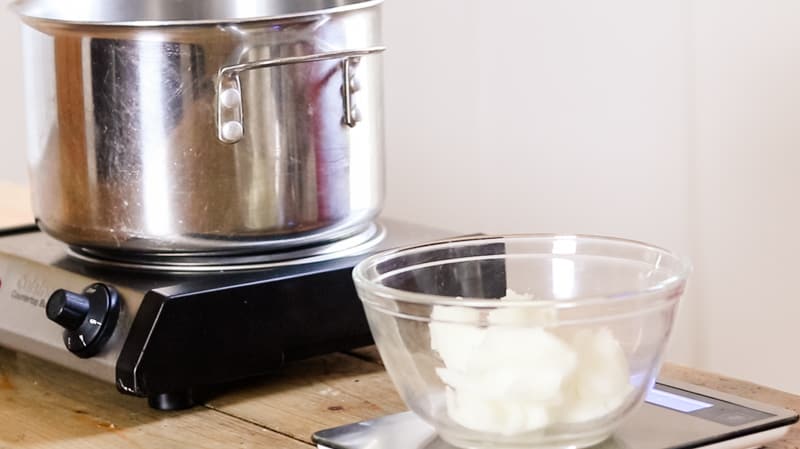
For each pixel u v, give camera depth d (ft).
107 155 2.89
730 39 4.46
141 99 2.83
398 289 2.53
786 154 4.38
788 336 4.51
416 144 5.70
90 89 2.87
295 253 3.11
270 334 2.89
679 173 4.72
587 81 4.95
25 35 3.07
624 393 2.21
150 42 2.79
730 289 4.67
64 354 2.92
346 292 3.01
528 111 5.19
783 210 4.42
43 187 3.07
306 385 3.00
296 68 2.88
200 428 2.73
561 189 5.14
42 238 3.44
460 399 2.20
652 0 4.67
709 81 4.56
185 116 2.82
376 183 3.14
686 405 2.51
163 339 2.73
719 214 4.64
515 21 5.16
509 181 5.33
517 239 2.63
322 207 2.99
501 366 2.13
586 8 4.90
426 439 2.39
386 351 2.32
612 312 2.17
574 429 2.20
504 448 2.21
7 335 3.11
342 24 2.94
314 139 2.94
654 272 2.46
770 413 2.43
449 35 5.43
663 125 4.74
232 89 2.80
